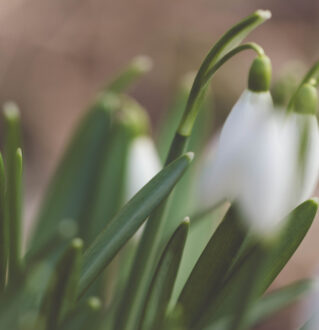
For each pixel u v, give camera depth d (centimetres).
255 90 22
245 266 23
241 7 92
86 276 22
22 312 22
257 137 22
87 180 34
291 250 23
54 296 22
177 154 23
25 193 68
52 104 79
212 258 23
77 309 22
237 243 23
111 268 31
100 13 86
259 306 28
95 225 33
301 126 22
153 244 24
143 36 87
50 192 34
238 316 21
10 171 25
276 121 22
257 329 54
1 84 78
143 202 22
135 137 31
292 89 25
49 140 76
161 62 86
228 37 22
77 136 34
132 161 31
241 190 22
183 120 23
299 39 89
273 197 22
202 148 36
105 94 35
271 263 23
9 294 22
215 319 26
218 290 24
